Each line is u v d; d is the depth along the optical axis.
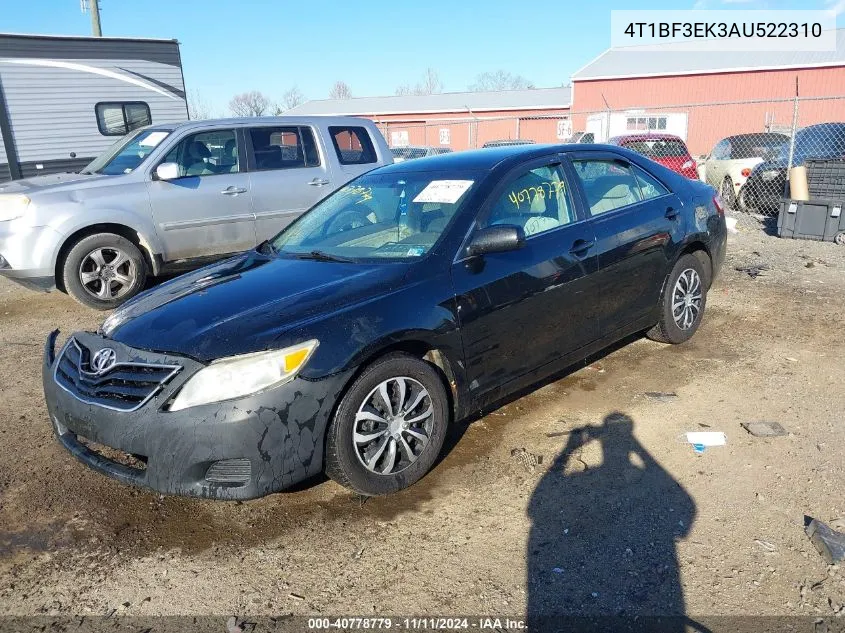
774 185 12.21
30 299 7.65
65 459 3.84
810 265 8.05
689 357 5.05
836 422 3.91
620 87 30.67
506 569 2.79
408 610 2.58
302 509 3.29
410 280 3.44
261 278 3.65
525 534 3.01
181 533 3.14
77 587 2.79
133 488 3.52
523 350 3.87
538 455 3.69
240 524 3.19
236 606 2.64
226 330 3.04
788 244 9.62
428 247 3.64
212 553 2.98
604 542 2.92
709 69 28.50
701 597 2.57
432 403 3.42
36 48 11.89
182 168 7.20
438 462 3.67
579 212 4.30
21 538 3.12
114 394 3.06
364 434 3.18
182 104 13.77
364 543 3.01
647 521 3.06
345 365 3.04
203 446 2.86
